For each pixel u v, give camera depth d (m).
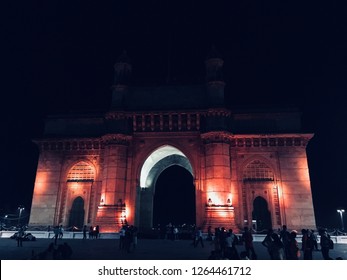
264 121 46.66
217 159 41.25
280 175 43.44
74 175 46.97
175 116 44.91
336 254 24.55
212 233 37.75
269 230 16.73
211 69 46.66
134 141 45.09
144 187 51.75
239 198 42.78
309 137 44.28
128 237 25.45
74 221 45.06
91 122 49.53
